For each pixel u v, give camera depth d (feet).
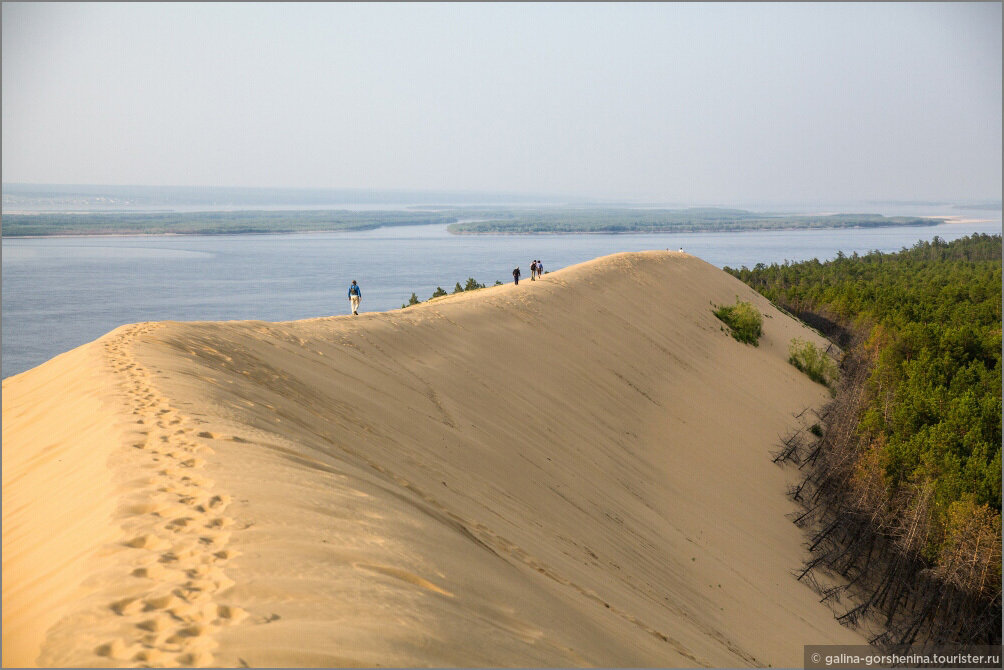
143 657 16.75
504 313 125.80
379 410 61.52
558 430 85.40
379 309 630.33
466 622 24.21
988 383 149.79
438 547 30.42
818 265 515.09
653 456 96.48
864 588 84.74
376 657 18.99
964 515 84.23
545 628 28.81
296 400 53.57
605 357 126.93
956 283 340.39
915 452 103.19
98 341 57.21
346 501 30.68
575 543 53.16
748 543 81.97
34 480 33.24
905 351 179.11
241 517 26.00
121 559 21.84
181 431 35.35
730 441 116.16
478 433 69.21
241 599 20.15
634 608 43.47
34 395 48.75
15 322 552.82
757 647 54.19
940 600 80.53
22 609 20.86
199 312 606.14
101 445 33.60
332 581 22.49
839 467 105.81
